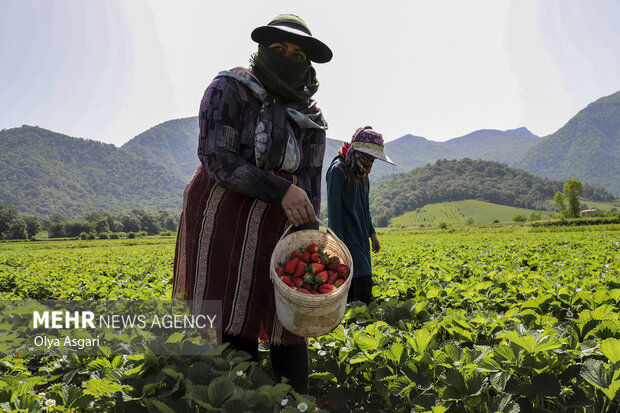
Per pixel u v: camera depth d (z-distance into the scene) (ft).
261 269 8.13
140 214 565.94
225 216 8.04
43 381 9.70
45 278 34.53
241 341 8.59
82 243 248.32
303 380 8.59
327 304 7.16
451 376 8.17
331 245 8.54
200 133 7.77
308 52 8.31
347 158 14.76
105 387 7.68
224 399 6.97
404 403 9.57
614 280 18.56
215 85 7.76
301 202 7.41
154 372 8.14
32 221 453.17
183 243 8.61
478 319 11.43
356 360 9.53
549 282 16.65
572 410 7.99
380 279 22.52
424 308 14.08
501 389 7.72
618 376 7.32
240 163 7.52
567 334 9.83
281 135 7.95
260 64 7.96
